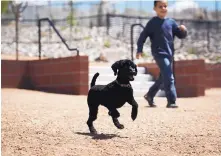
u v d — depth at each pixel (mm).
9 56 22703
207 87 21891
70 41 28219
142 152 6891
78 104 12523
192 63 17359
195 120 9734
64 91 16328
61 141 7562
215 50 29531
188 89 17469
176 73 17766
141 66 18531
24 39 28109
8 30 30812
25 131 8289
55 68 16688
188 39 31359
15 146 7207
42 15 35875
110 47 27188
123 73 7723
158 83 12781
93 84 8250
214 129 8625
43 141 7547
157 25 12836
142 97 16344
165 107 12586
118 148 7133
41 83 17188
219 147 7172
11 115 9945
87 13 36469
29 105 11820
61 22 34531
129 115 10570
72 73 16047
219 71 22375
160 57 12703
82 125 9086
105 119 9898
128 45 27922
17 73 17422
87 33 30531
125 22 31219
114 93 7750
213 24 34156
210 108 12250
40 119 9609
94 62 22938
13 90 16438
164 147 7188
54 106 11820
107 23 30438
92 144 7383
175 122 9461
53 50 25891
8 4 34281
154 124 9219
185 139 7719
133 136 8008
